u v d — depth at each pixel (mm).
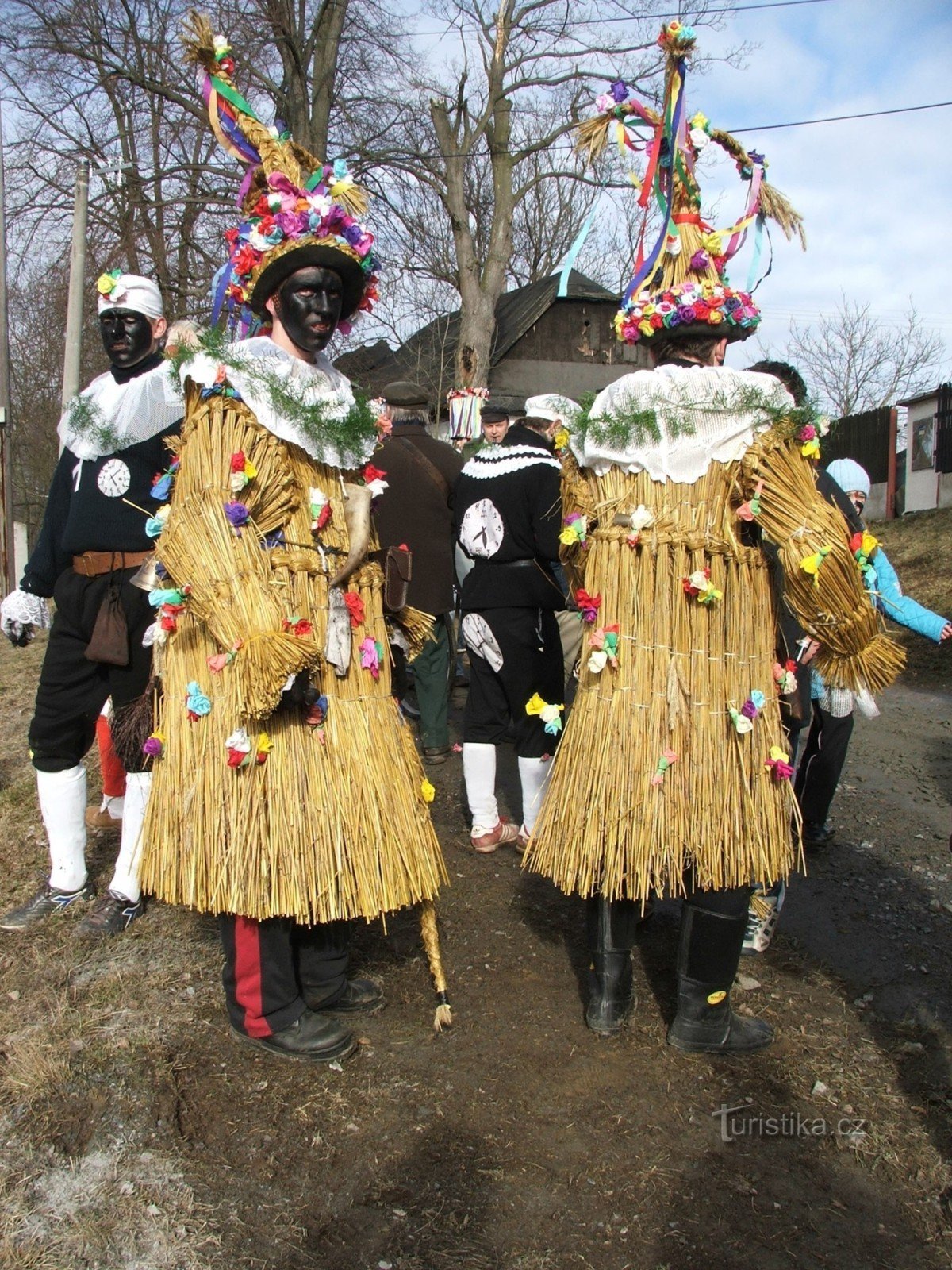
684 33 2805
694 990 2840
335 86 19188
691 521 2648
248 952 2713
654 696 2650
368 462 2941
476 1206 2316
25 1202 2273
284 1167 2418
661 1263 2178
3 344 14977
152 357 3453
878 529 15594
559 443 2910
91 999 3059
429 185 20062
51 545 3520
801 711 3061
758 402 2600
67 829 3596
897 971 3457
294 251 2588
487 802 4336
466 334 20188
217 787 2535
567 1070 2793
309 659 2340
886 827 4930
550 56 18719
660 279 2908
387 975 3279
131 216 18516
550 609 4219
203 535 2430
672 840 2615
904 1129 2594
